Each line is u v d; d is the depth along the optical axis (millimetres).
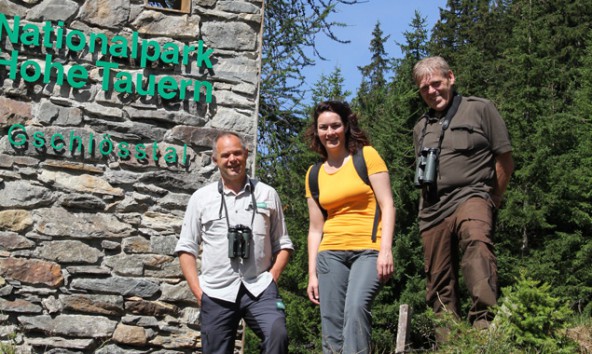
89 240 8211
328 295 5324
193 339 8305
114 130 8383
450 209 5969
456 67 19000
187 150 8539
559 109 16109
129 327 8195
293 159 13898
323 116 5406
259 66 8883
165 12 8680
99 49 8461
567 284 13555
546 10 22016
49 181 8156
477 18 25250
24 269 8008
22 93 8188
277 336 5242
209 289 5402
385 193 5301
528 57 15406
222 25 8820
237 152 5480
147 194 8398
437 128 6117
